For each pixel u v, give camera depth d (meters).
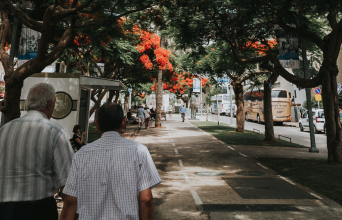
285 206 5.15
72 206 1.81
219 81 20.70
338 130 9.29
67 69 15.91
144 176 1.84
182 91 37.25
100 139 1.92
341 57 18.72
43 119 2.31
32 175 2.17
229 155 11.08
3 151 2.19
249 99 38.06
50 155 2.21
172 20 10.60
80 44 9.99
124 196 1.78
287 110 31.20
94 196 1.78
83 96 10.80
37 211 2.16
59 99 9.65
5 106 6.06
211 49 16.70
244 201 5.45
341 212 4.86
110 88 11.19
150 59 16.41
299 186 6.59
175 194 5.92
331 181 6.87
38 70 6.15
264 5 8.88
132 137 16.50
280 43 10.33
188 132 19.81
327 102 9.37
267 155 11.21
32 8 7.80
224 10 10.50
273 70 10.17
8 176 2.16
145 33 15.11
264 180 7.18
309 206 5.16
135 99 69.88
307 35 9.70
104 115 1.94
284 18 9.45
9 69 6.29
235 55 11.06
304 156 11.17
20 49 7.76
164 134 18.36
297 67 10.30
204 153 11.49
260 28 12.02
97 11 6.85
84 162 1.83
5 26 6.88
